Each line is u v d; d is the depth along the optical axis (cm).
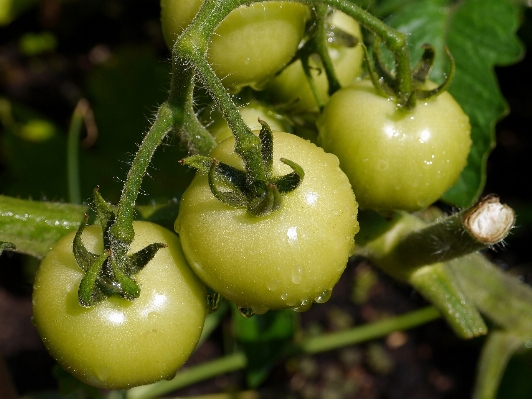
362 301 77
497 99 42
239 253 28
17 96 86
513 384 61
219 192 28
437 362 75
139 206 36
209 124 35
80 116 53
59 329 29
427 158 32
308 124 37
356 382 74
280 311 51
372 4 45
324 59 35
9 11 69
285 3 33
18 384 70
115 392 55
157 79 69
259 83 35
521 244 75
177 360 30
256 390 73
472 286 43
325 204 29
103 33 90
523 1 53
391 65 40
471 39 43
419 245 36
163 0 33
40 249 35
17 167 74
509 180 77
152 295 29
